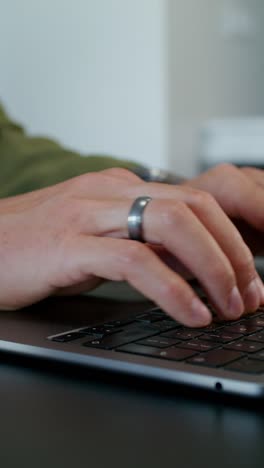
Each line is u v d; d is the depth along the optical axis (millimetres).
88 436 246
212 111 1649
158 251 433
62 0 1550
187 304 373
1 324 411
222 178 591
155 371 306
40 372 332
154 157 1515
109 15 1512
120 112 1534
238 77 1749
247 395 282
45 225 465
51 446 236
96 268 413
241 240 430
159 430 252
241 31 1739
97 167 713
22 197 524
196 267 403
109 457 226
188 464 219
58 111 1590
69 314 447
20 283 457
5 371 334
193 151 1591
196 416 267
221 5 1656
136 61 1504
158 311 440
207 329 379
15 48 1604
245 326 388
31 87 1608
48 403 285
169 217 410
